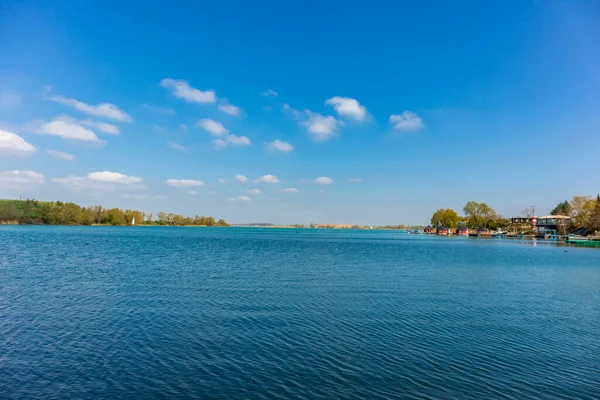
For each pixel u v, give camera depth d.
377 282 38.06
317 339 19.17
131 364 15.61
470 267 55.16
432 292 33.06
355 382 14.38
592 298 31.86
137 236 134.62
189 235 165.00
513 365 16.34
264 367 15.55
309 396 13.23
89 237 117.50
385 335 20.08
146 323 21.38
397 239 188.00
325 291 32.25
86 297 27.89
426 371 15.51
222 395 13.16
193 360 16.12
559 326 22.66
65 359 16.03
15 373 14.60
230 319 22.56
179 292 30.34
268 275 41.31
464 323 22.84
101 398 12.81
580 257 78.00
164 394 13.16
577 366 16.39
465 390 13.91
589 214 155.88
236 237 164.12
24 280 35.00
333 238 186.88
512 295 32.69
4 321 21.30
